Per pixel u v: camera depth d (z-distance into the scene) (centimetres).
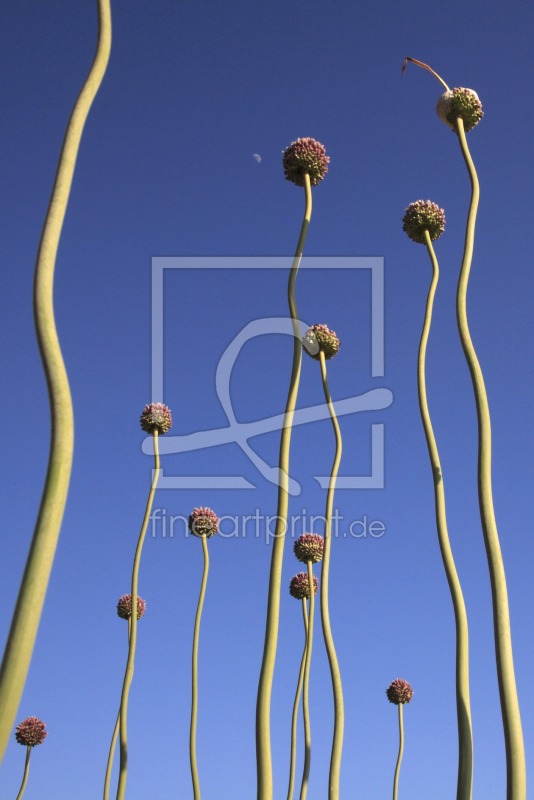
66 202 243
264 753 423
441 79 601
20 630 200
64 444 216
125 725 787
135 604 813
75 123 253
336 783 588
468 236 495
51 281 233
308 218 564
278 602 446
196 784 799
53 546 209
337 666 610
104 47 268
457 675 432
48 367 222
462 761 411
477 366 446
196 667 839
